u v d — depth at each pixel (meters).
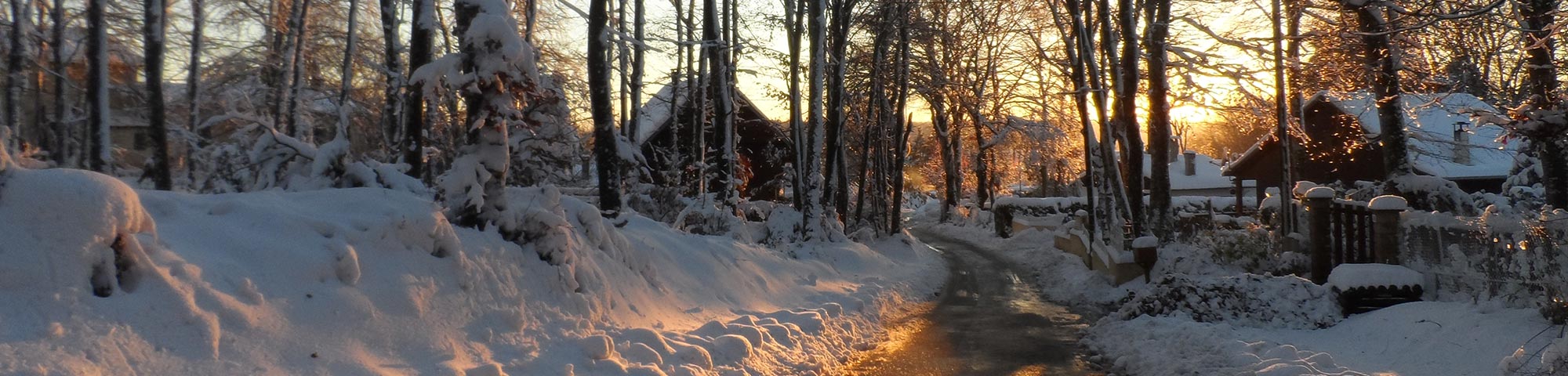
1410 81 17.91
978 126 40.66
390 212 6.78
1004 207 34.69
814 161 19.98
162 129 16.95
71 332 4.34
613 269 8.77
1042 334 10.46
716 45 15.05
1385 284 9.97
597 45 13.18
